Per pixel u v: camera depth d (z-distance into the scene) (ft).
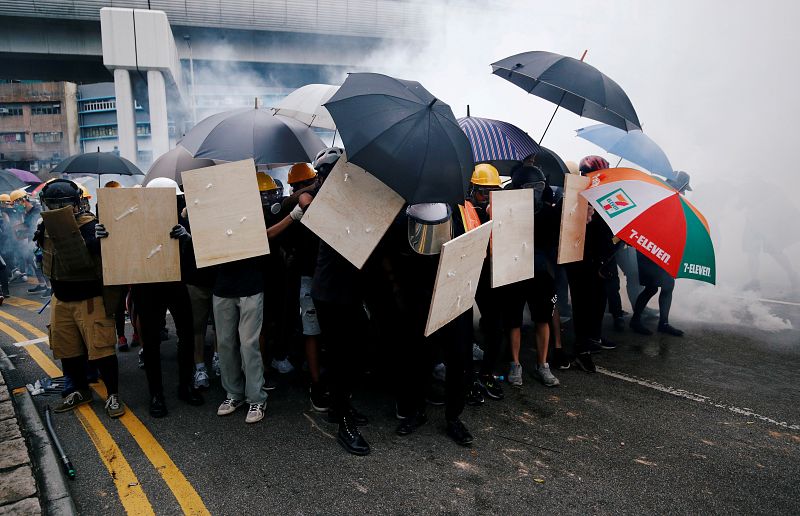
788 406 11.60
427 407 11.36
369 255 8.32
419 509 7.69
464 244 8.10
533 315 12.53
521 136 13.21
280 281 12.44
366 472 8.65
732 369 13.83
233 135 10.87
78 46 60.59
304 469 8.71
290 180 12.42
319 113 13.38
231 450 9.32
